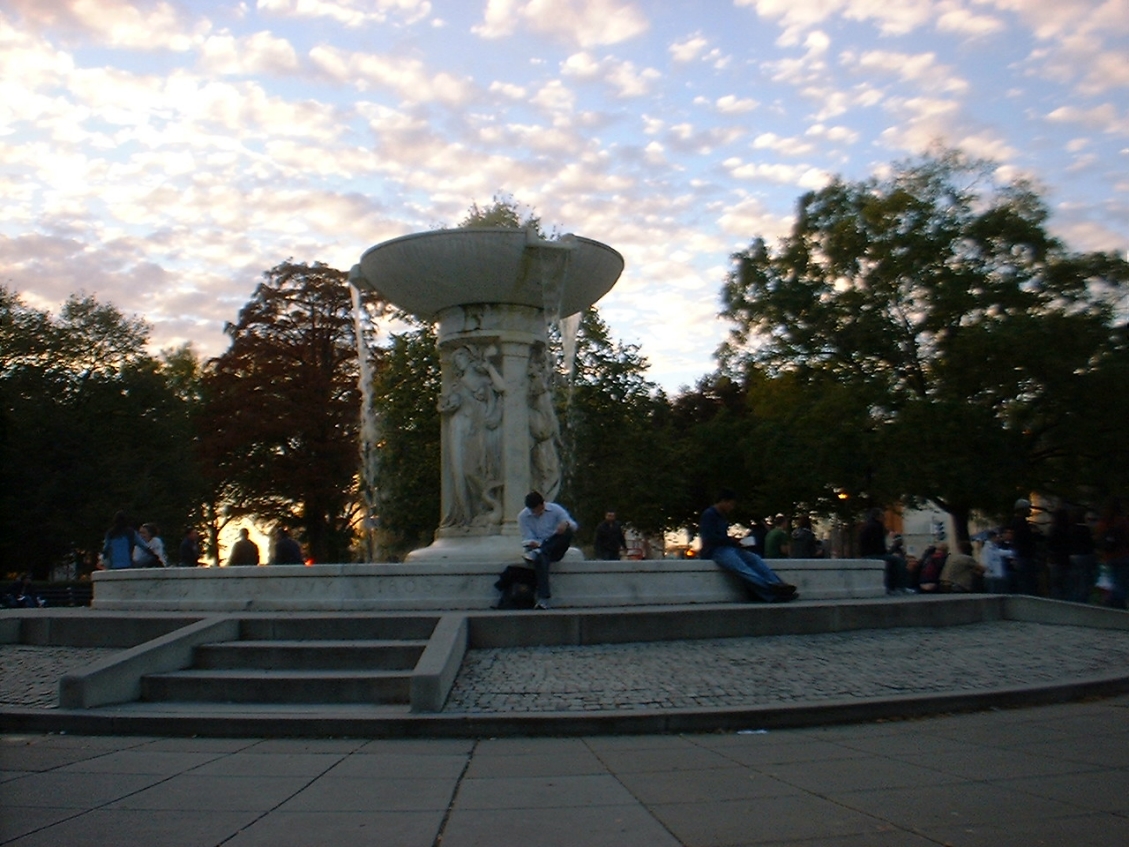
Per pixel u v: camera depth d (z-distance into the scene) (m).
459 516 13.95
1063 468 30.47
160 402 47.34
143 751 7.28
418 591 11.45
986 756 6.82
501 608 11.23
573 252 13.26
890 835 4.92
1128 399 28.53
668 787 6.00
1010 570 17.20
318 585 11.55
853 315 33.47
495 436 13.86
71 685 8.38
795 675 9.20
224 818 5.37
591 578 11.81
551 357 14.82
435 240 13.09
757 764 6.62
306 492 40.72
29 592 28.70
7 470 40.72
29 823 5.28
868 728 7.92
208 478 43.81
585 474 34.62
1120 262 30.30
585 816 5.36
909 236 32.19
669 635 10.66
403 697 8.65
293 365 42.06
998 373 29.45
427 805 5.62
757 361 36.56
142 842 4.92
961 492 29.16
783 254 35.53
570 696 8.38
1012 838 4.84
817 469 31.72
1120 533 14.74
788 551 21.45
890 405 32.12
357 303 17.69
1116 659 10.88
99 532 41.78
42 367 44.56
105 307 47.56
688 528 46.06
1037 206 32.12
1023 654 10.80
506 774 6.40
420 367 32.34
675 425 48.34
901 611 12.21
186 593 12.38
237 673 9.12
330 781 6.24
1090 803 5.52
